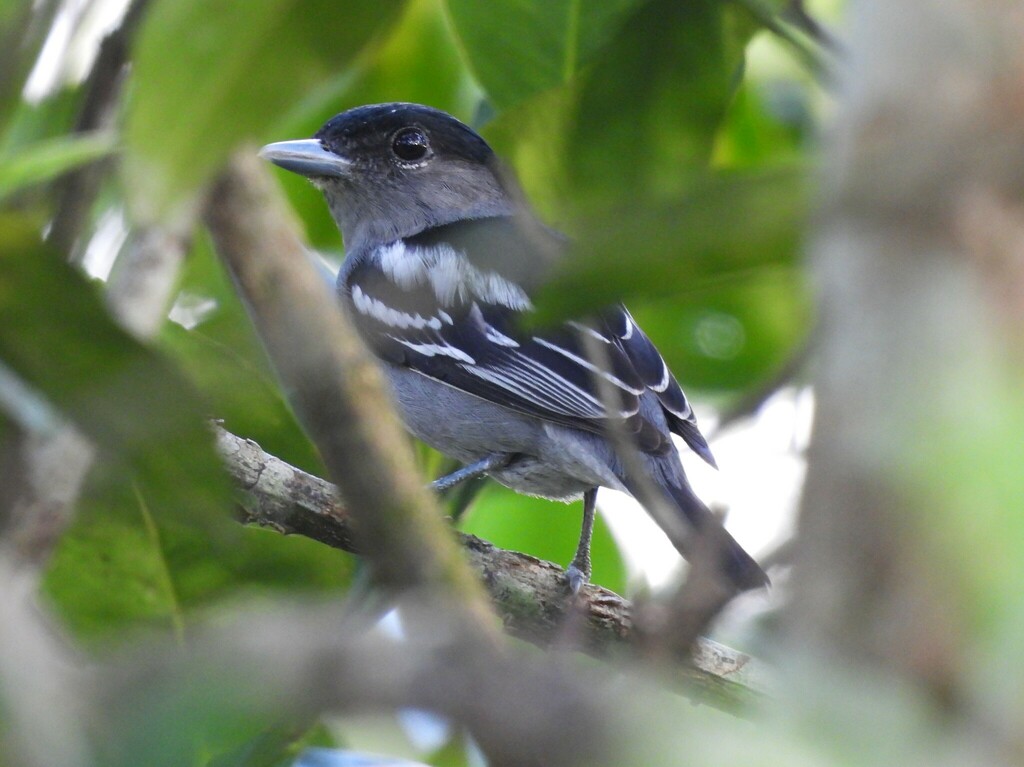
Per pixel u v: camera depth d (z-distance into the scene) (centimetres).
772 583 54
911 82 45
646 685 45
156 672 44
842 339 43
